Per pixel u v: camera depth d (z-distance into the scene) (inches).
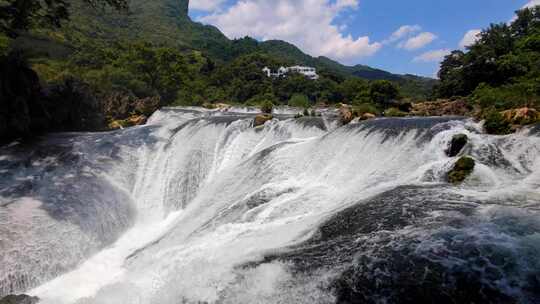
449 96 1900.8
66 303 400.8
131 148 774.5
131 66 2352.4
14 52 995.3
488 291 197.9
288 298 240.1
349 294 225.8
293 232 336.5
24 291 434.0
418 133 486.3
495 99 954.1
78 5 3878.0
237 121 791.1
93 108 1155.9
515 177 368.5
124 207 635.5
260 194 478.0
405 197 333.4
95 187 638.5
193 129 799.1
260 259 286.5
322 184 483.8
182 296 279.4
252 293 252.8
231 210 471.5
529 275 201.2
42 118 946.7
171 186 700.7
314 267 256.1
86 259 508.1
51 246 489.7
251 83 3681.1
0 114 820.0
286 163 556.1
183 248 393.1
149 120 1642.5
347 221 313.7
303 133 719.1
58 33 2719.0
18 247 466.6
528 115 490.0
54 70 1723.7
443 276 214.5
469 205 296.0
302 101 2679.6
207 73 4480.8
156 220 644.7
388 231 276.8
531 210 276.2
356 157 506.6
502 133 482.9
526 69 1443.2
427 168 406.0
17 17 910.4
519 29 2370.8
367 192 383.9
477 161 398.9
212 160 741.3
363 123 573.0
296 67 5442.9
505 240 233.1
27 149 772.6
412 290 212.7
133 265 454.3
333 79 5036.9
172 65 2620.6
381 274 229.9
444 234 252.2
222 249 340.5
